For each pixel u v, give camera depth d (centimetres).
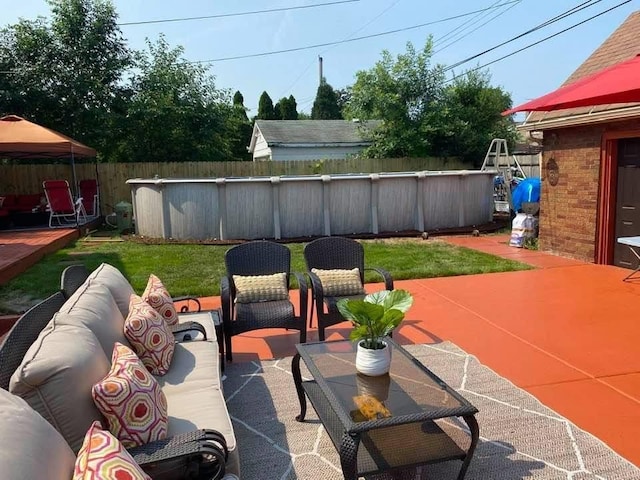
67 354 182
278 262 438
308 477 244
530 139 823
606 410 302
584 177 711
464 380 344
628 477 239
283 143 2031
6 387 184
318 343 298
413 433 240
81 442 175
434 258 746
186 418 219
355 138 2117
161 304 327
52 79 1311
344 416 211
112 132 1373
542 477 239
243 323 379
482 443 267
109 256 777
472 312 495
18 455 121
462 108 1616
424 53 1587
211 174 1305
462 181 1012
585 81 368
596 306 504
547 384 337
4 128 927
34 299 536
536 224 851
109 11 1366
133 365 205
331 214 948
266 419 299
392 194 970
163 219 924
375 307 245
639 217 645
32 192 1216
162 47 1453
